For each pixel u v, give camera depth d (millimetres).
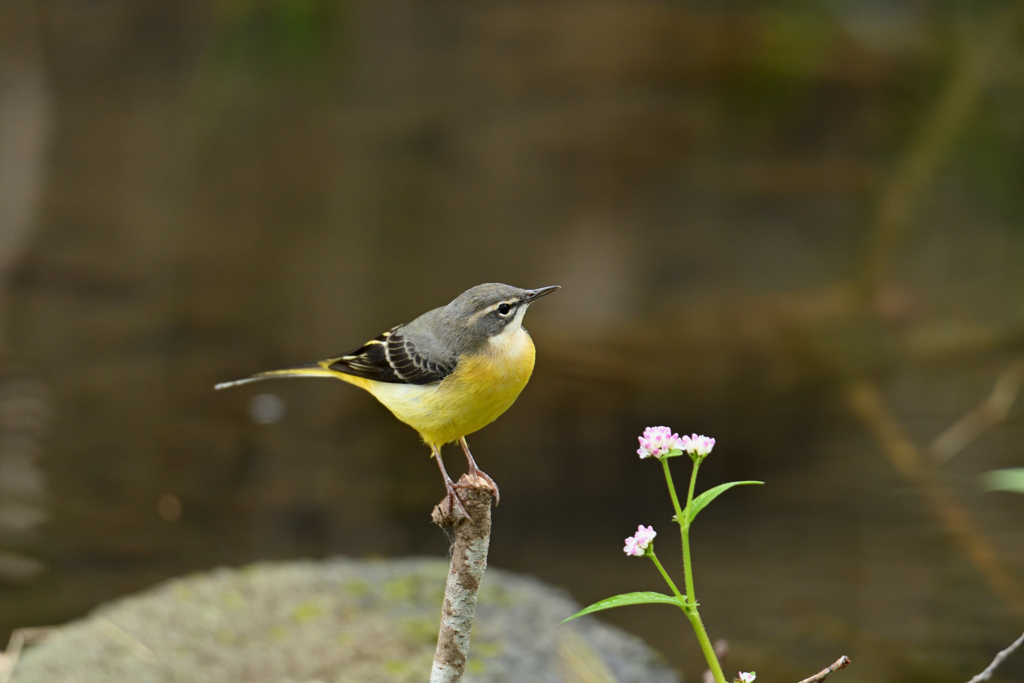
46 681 6699
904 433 12133
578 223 23000
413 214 23578
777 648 8406
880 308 16750
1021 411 12570
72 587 9297
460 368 5973
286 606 7891
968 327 15719
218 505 11047
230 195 24297
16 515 10414
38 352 14953
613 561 10195
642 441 4023
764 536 10422
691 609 3891
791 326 15891
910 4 24875
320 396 14125
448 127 28812
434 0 34281
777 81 27266
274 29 31969
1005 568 9273
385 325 16688
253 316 16875
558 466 12266
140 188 24047
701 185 24953
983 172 21016
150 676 6770
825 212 22406
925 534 10141
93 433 12461
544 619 7914
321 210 23328
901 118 23625
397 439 12953
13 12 30828
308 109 30078
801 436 12688
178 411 13359
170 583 8547
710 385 14023
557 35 31438
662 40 29766
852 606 8938
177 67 31969
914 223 20719
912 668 7883
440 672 4652
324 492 11469
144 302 17453
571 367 14469
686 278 19141
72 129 27734
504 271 19750
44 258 19094
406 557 10211
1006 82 20969
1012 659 8016
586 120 28547
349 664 6922
